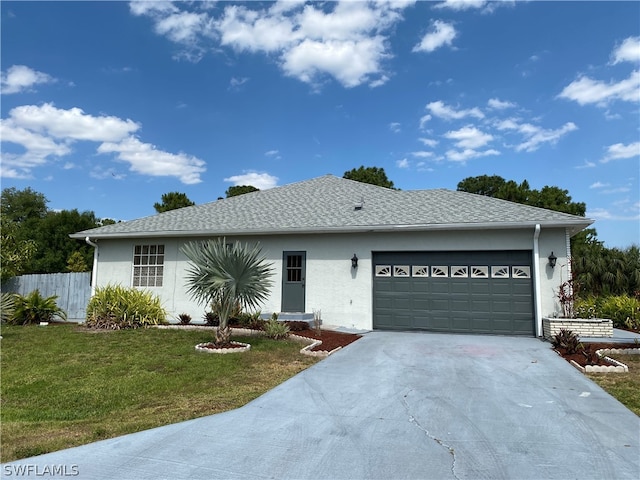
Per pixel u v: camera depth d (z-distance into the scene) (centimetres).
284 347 916
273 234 1360
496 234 1165
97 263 1540
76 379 666
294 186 1817
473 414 494
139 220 1614
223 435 428
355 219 1316
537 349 909
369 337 1085
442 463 362
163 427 454
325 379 661
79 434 434
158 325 1246
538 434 431
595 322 983
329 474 340
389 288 1248
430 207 1351
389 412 500
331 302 1287
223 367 739
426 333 1171
